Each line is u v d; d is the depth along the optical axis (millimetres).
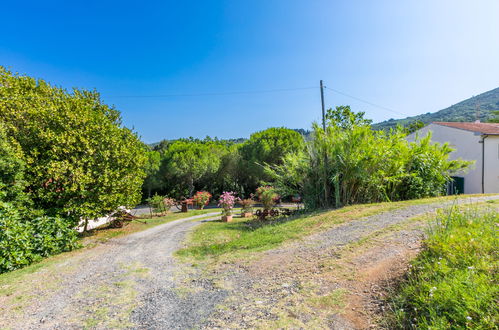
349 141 11016
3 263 6336
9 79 12367
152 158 30391
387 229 6082
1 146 8180
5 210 7125
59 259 7312
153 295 4398
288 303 3574
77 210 9602
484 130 16156
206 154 30203
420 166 12117
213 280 4840
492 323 2199
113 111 16984
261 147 27859
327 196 11508
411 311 2869
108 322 3557
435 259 3537
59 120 10227
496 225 4293
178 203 23641
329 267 4566
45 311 4031
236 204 27016
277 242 6797
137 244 8930
